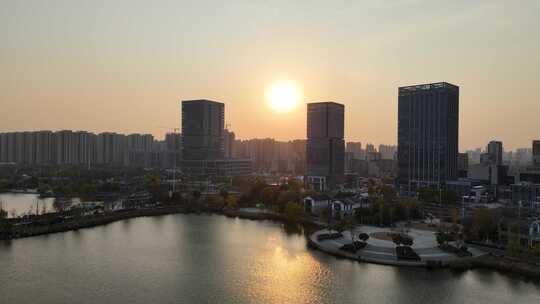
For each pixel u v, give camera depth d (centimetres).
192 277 13662
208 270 14438
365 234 17388
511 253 15288
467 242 17650
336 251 16500
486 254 15625
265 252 16975
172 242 18750
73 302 11444
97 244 18175
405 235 17975
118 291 12294
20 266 14662
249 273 14125
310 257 16162
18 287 12538
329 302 11588
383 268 14588
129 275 13812
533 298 11888
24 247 17438
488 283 13088
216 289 12562
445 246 16125
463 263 14562
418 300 11712
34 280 13175
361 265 14988
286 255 16488
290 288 12662
